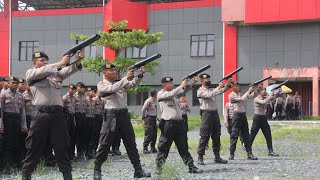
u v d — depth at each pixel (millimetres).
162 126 9156
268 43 35469
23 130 9984
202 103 10812
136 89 27109
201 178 8547
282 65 35125
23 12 40375
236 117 11906
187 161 9273
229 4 35125
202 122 10781
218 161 11023
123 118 8336
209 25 36781
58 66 6875
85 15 39062
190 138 18969
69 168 7164
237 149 14633
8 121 9758
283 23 34875
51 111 6973
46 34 39906
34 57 7211
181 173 9211
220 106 35312
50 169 10227
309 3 33156
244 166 10422
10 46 40438
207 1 36844
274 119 30594
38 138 6996
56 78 7082
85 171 10016
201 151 10734
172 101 9211
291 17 33531
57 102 7070
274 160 11688
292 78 33438
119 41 26484
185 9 37344
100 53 37938
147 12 37906
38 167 9547
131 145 8477
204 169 9867
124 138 8453
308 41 34594
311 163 10891
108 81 8359
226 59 36312
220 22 36562
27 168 7094
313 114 32594
